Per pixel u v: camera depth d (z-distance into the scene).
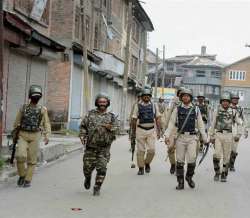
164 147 21.39
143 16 51.06
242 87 88.88
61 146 16.19
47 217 7.67
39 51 19.11
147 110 12.68
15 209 8.14
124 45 46.59
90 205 8.68
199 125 10.70
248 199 9.95
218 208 8.90
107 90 38.00
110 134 9.52
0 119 11.82
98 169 9.55
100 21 35.03
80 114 29.55
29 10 20.16
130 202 9.09
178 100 11.25
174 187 10.95
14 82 18.53
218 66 92.56
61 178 11.54
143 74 55.88
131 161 15.56
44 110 10.15
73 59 27.53
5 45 17.03
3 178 10.66
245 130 14.23
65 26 27.22
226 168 12.13
